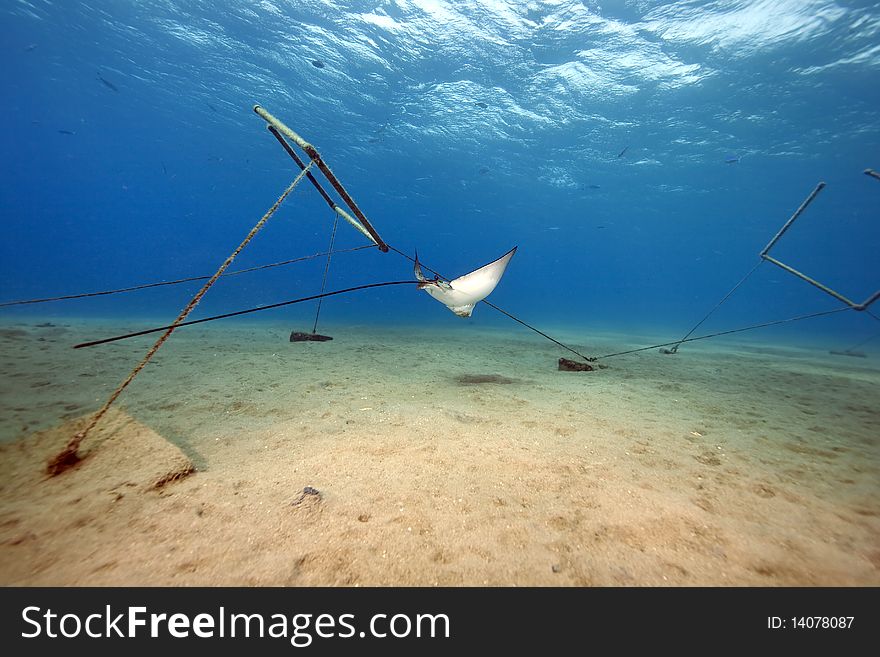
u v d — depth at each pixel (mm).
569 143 22203
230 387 4633
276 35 15148
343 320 17266
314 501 2193
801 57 13461
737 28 12789
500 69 16500
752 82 15109
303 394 4516
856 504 2467
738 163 21734
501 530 2049
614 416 4184
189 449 2898
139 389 4340
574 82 16938
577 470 2814
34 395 3914
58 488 2213
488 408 4305
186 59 16969
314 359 6820
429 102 19359
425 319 20500
